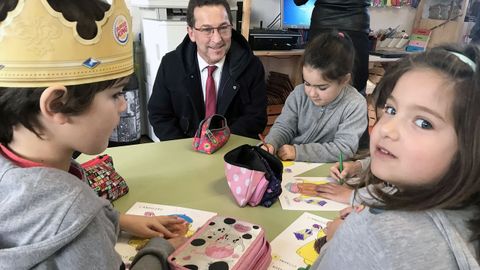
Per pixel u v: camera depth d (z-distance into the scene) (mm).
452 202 457
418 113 465
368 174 616
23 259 476
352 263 508
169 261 693
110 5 594
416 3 3775
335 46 1417
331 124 1545
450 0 3582
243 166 984
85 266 503
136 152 1328
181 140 1454
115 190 999
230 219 824
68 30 531
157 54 2666
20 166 546
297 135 1664
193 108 1942
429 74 467
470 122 434
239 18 2887
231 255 702
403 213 478
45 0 514
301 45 3084
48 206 488
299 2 2482
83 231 506
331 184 1113
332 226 844
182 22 2480
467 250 438
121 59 619
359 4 1826
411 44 3732
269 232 875
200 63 1903
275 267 755
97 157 1087
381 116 538
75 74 544
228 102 1908
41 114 538
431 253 440
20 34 517
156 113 1994
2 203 491
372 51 3355
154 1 2457
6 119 543
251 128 1895
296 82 3090
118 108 625
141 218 876
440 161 461
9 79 526
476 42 526
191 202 1005
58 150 583
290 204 1008
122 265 658
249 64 1921
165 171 1183
